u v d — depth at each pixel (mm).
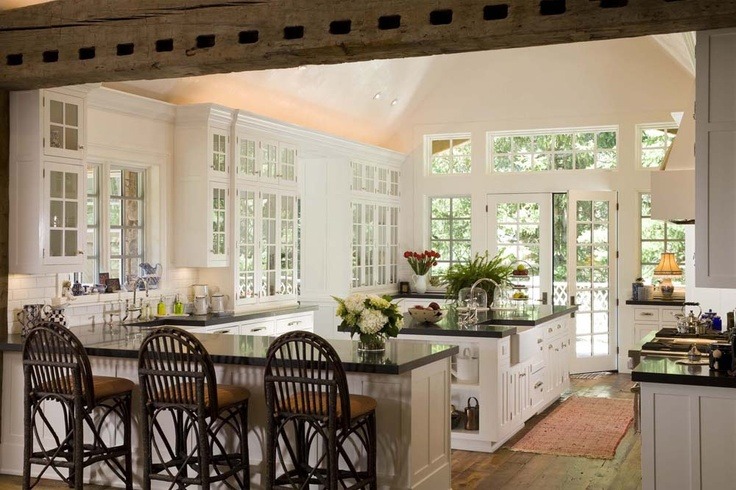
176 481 4695
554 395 8266
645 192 10227
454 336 6480
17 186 5895
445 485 5254
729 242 4191
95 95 6656
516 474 5785
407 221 11367
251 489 5094
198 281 7980
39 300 6273
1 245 5883
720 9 3910
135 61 5133
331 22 4621
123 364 5449
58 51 5371
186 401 4633
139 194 7527
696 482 4242
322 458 4387
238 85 8266
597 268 10305
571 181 10453
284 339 4379
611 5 4113
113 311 6980
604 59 10289
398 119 11211
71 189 6102
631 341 10164
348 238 10016
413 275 11203
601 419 7523
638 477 5691
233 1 4871
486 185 10859
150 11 5102
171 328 4617
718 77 4180
